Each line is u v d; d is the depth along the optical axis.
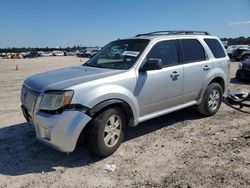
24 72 20.58
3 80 15.23
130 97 4.83
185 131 5.88
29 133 5.84
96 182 3.97
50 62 38.25
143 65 5.15
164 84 5.45
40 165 4.48
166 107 5.68
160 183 3.89
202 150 4.93
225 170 4.21
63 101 4.18
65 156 4.77
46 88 4.39
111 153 4.71
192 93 6.17
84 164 4.50
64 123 4.16
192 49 6.25
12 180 4.05
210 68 6.52
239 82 12.16
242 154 4.75
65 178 4.09
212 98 6.75
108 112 4.51
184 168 4.30
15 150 5.03
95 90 4.39
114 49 5.78
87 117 4.27
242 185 3.80
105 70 5.04
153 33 6.32
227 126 6.17
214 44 6.91
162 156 4.73
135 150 4.97
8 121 6.72
